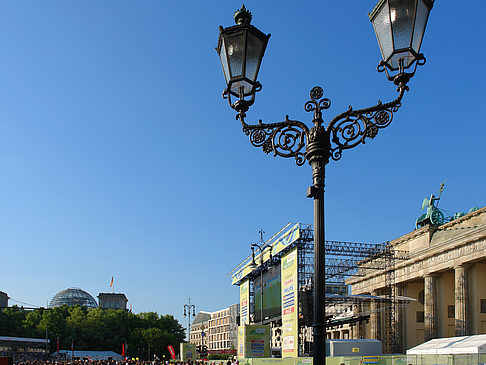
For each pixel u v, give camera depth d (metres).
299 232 61.75
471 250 61.81
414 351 47.59
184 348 95.25
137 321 196.25
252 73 10.34
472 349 40.38
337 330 110.25
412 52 9.54
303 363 45.00
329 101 10.47
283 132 10.79
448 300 70.19
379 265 83.69
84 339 179.50
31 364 79.94
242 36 10.16
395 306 80.38
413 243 74.94
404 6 9.50
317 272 9.46
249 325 55.81
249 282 94.69
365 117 10.38
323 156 10.06
